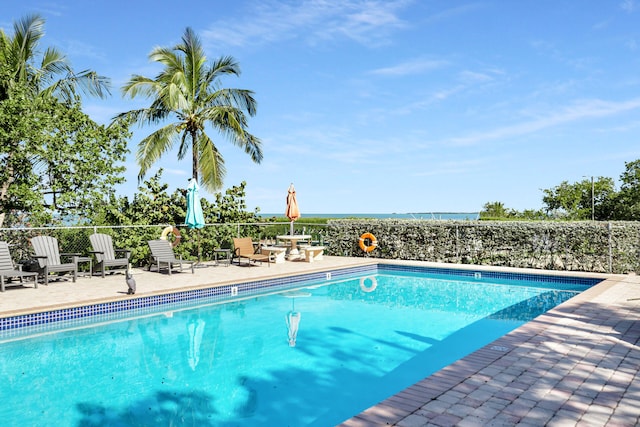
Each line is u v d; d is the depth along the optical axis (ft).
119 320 28.40
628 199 89.51
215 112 59.47
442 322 28.76
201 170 61.26
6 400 16.42
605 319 23.82
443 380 14.71
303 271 44.14
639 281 37.63
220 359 21.21
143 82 56.90
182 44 60.80
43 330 25.76
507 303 35.12
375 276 49.67
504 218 90.27
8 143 45.03
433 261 54.75
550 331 21.34
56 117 50.14
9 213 49.80
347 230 61.11
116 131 53.26
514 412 12.22
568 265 46.39
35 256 34.04
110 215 50.78
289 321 28.94
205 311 31.58
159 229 48.19
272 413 15.37
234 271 43.93
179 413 15.30
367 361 20.95
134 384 18.06
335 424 14.53
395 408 12.45
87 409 15.62
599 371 15.69
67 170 50.42
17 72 54.08
